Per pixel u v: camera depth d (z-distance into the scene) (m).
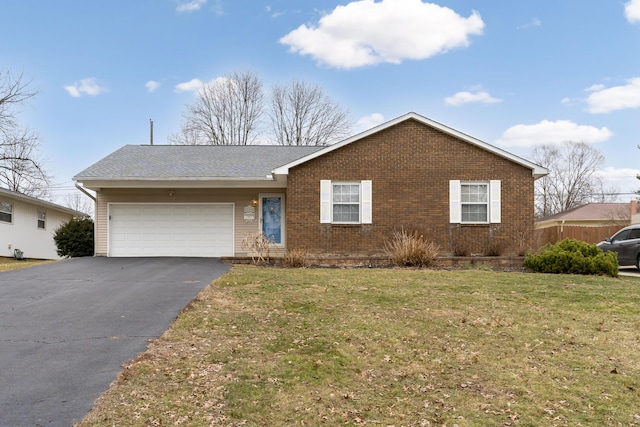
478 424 4.45
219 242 17.92
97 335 6.71
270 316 7.92
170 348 6.22
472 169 16.31
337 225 16.20
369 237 16.19
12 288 10.24
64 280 11.30
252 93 39.72
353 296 9.54
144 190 17.89
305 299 9.17
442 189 16.28
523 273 13.40
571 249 14.11
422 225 16.19
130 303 8.69
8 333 6.77
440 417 4.58
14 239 23.47
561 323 7.85
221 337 6.76
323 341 6.70
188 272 12.70
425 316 8.13
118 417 4.31
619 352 6.47
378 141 16.34
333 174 16.25
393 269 13.93
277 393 5.01
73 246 20.41
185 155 19.64
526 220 16.28
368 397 5.00
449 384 5.37
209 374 5.42
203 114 39.41
